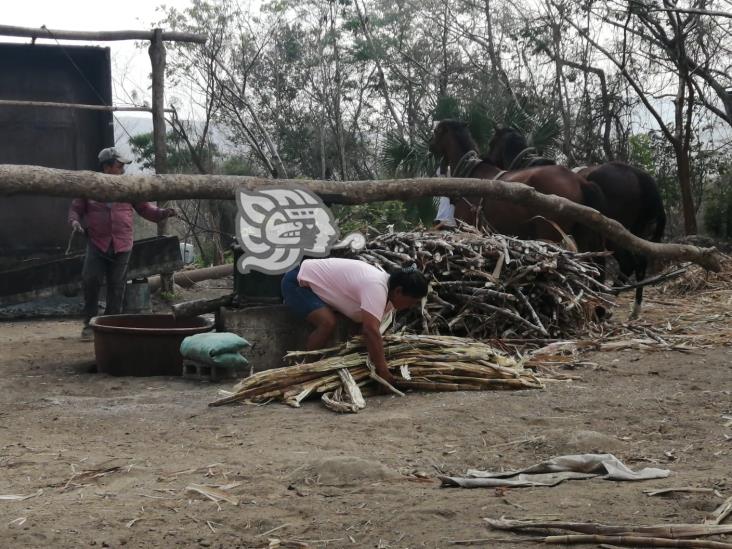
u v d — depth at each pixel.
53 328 11.36
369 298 6.29
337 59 27.69
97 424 5.68
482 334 8.00
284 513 3.78
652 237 9.99
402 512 3.72
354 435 5.16
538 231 9.41
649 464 4.43
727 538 3.31
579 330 8.41
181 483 4.27
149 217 9.98
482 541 3.38
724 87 20.94
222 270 14.64
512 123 17.59
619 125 22.84
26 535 3.52
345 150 29.39
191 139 26.25
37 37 12.27
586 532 3.40
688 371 6.92
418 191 6.15
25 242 13.16
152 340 7.50
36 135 13.41
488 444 4.92
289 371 6.34
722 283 12.51
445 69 25.86
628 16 19.45
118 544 3.45
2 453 4.95
